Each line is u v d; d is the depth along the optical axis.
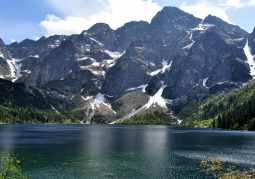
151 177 69.56
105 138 165.38
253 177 43.41
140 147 122.06
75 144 131.50
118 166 81.25
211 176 70.56
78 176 69.81
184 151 110.62
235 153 106.19
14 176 67.62
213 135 190.50
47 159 91.38
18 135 180.75
